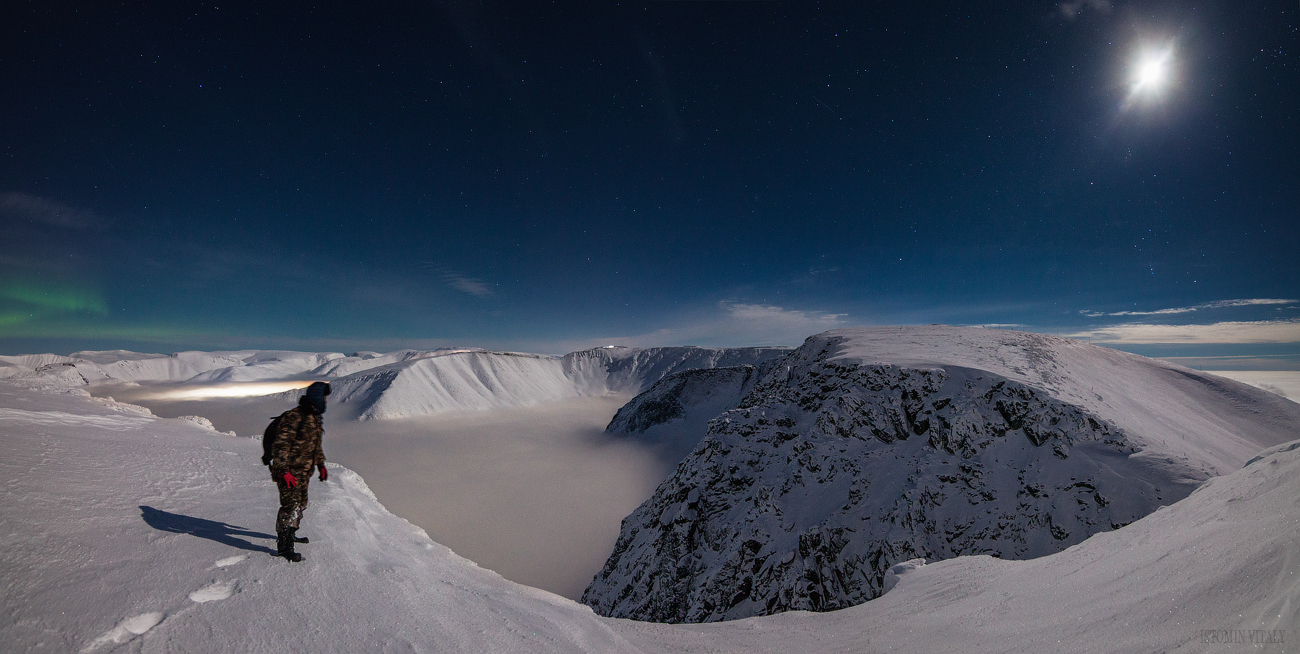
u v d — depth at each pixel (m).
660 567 28.88
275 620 2.93
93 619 2.48
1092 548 6.22
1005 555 21.88
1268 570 2.92
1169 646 2.79
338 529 4.70
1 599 2.42
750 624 6.48
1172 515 5.73
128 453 5.53
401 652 2.96
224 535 3.96
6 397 8.05
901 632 5.28
